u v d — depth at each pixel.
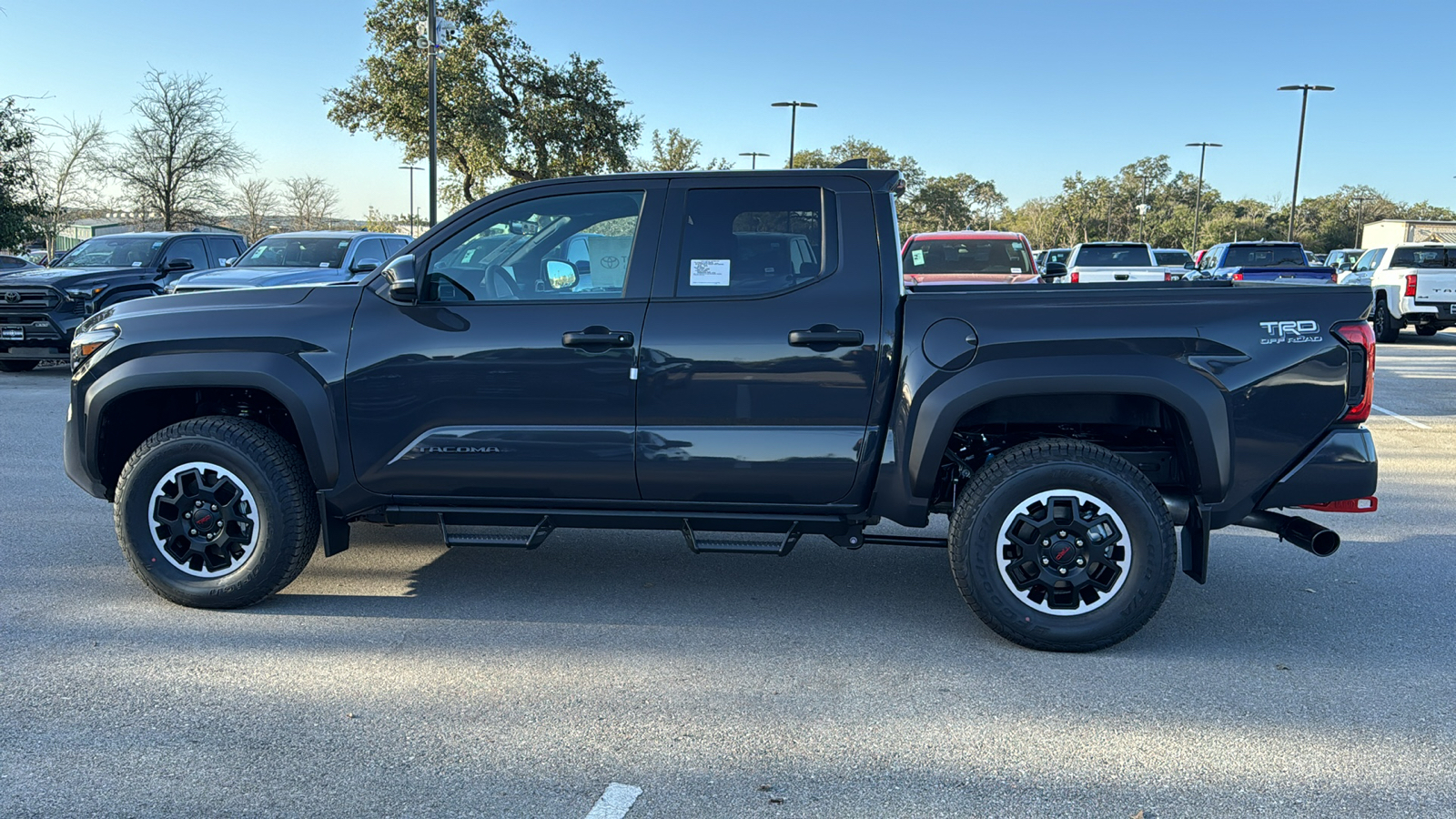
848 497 4.28
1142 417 4.32
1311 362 4.03
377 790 2.99
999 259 14.46
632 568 5.29
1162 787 3.04
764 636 4.30
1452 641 4.30
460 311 4.36
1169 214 103.94
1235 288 4.07
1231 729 3.43
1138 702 3.66
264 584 4.45
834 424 4.21
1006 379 4.02
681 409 4.25
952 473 4.50
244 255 14.42
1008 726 3.45
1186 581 5.16
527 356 4.28
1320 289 4.07
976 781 3.07
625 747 3.27
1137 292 4.09
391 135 34.09
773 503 4.32
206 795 2.95
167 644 4.12
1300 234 95.56
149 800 2.92
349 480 4.44
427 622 4.43
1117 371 4.00
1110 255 20.55
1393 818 2.87
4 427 9.29
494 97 33.84
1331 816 2.88
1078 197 105.38
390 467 4.41
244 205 59.84
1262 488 4.10
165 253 14.70
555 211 4.43
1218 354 4.01
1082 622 4.06
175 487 4.51
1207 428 4.01
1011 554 4.14
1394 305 20.00
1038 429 4.67
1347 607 4.75
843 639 4.28
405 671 3.88
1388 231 40.47
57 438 8.77
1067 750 3.27
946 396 4.07
